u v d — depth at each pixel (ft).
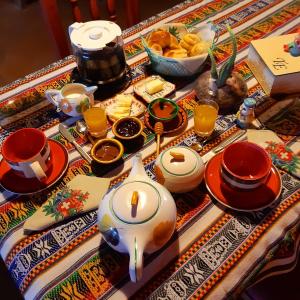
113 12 4.77
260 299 3.05
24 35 8.71
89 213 2.48
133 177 2.29
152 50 3.42
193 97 3.36
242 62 3.67
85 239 2.34
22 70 7.84
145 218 2.02
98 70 3.31
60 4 9.36
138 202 2.08
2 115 3.19
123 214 2.03
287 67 2.95
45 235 2.37
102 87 3.43
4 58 8.15
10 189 2.60
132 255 1.88
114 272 2.17
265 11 4.37
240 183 2.39
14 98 3.36
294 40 3.12
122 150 2.76
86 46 3.17
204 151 2.86
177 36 3.82
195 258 2.23
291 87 3.05
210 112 2.90
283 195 2.53
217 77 3.10
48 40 8.50
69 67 3.75
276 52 3.11
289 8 4.40
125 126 3.02
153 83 3.34
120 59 3.40
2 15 9.36
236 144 2.48
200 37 3.76
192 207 2.49
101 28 3.35
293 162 2.70
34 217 2.42
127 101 3.23
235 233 2.35
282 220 2.40
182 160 2.46
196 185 2.51
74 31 3.31
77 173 2.75
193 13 4.41
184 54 3.53
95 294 2.08
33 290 2.12
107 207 2.12
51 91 3.15
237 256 2.23
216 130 3.03
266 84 3.10
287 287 3.08
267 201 2.47
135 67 3.70
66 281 2.15
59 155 2.85
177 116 3.14
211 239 2.32
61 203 2.49
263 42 3.22
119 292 2.09
